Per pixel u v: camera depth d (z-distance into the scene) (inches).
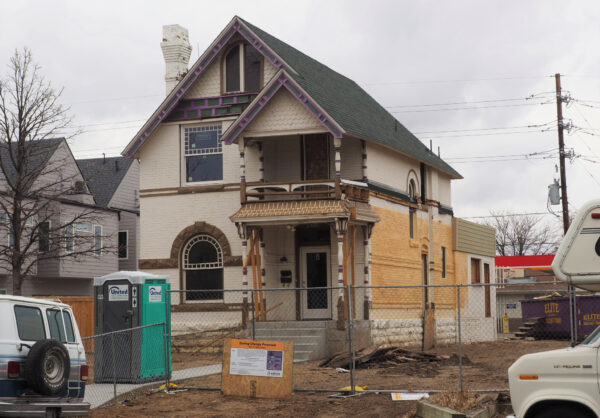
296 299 1078.4
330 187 1031.0
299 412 600.4
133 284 748.0
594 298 1256.2
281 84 997.2
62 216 1514.5
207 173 1114.1
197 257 1109.1
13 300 504.1
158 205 1127.0
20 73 1053.8
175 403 648.4
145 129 1127.6
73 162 1627.7
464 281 1412.4
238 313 1070.4
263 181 1071.6
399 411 585.3
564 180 1707.7
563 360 422.3
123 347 741.3
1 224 999.0
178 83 1111.6
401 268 1154.0
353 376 672.4
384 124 1269.7
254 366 672.4
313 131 999.6
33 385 495.5
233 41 1100.5
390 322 1081.4
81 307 1083.3
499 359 967.6
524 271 2236.7
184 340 1079.0
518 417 428.1
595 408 413.4
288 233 1091.3
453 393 595.5
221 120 1103.6
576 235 442.3
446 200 1400.1
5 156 1362.0
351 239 1030.4
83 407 536.7
